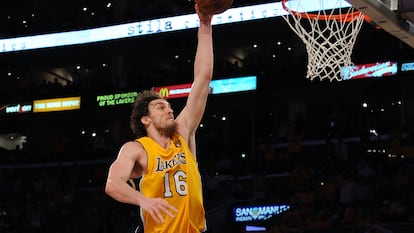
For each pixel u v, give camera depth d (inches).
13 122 811.4
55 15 878.4
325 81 604.7
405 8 225.9
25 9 886.4
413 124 611.5
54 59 828.0
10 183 746.8
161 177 118.3
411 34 240.5
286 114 719.1
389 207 481.7
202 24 137.6
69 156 745.6
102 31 729.6
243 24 647.8
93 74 882.1
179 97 675.4
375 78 586.6
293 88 619.8
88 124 812.6
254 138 715.4
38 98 740.7
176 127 127.7
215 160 675.4
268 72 633.0
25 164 764.0
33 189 713.0
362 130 584.4
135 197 109.6
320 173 558.9
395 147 559.5
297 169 573.0
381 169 535.5
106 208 644.1
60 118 779.4
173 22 690.8
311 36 311.7
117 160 116.7
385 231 425.4
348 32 340.2
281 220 517.3
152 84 690.2
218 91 653.3
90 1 842.2
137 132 125.9
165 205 108.0
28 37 769.6
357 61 593.6
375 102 657.0
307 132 617.3
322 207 515.2
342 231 441.1
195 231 119.5
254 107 706.8
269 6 633.6
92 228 620.4
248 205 553.0
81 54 799.7
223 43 746.8
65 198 674.2
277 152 644.1
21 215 670.5
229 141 729.6
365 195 506.3
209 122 774.5
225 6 132.8
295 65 621.9
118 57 805.2
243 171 626.2
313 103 683.4
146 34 704.4
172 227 117.2
